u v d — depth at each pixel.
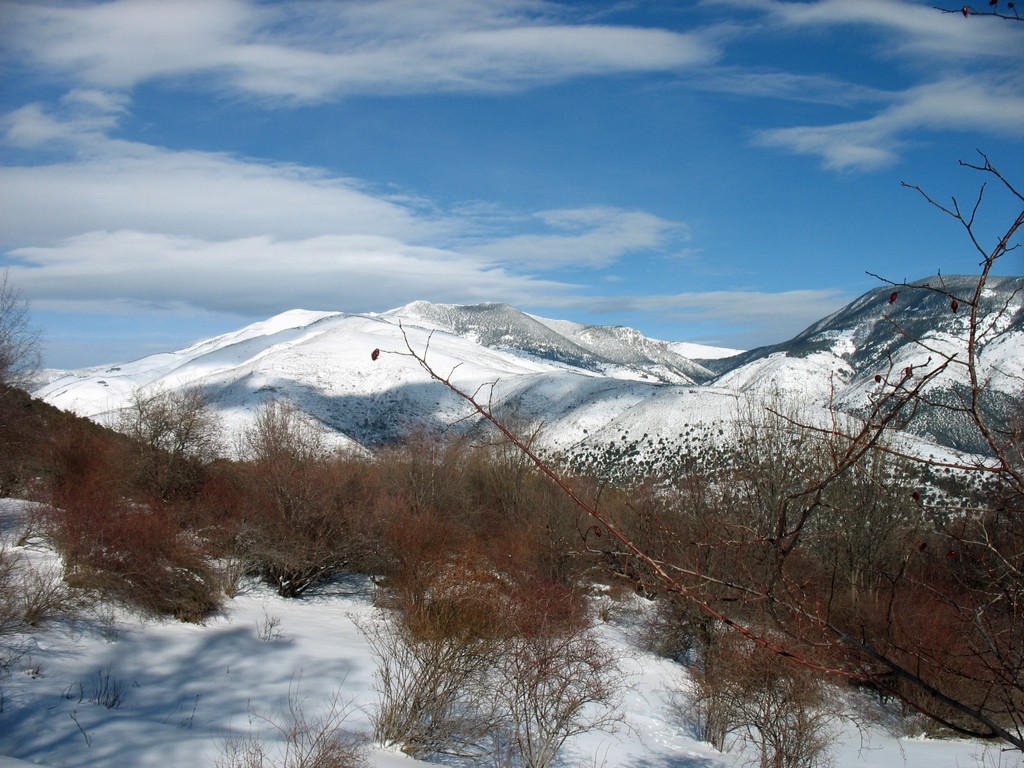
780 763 14.20
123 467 27.41
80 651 14.93
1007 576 3.37
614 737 15.98
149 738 10.78
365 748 12.08
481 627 13.40
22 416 26.95
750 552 3.93
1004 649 3.45
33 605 15.58
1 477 24.92
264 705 13.52
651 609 21.14
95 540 17.94
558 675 13.49
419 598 13.83
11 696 11.82
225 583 22.38
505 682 13.59
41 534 19.86
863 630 3.89
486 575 14.59
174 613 18.64
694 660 21.28
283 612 21.55
